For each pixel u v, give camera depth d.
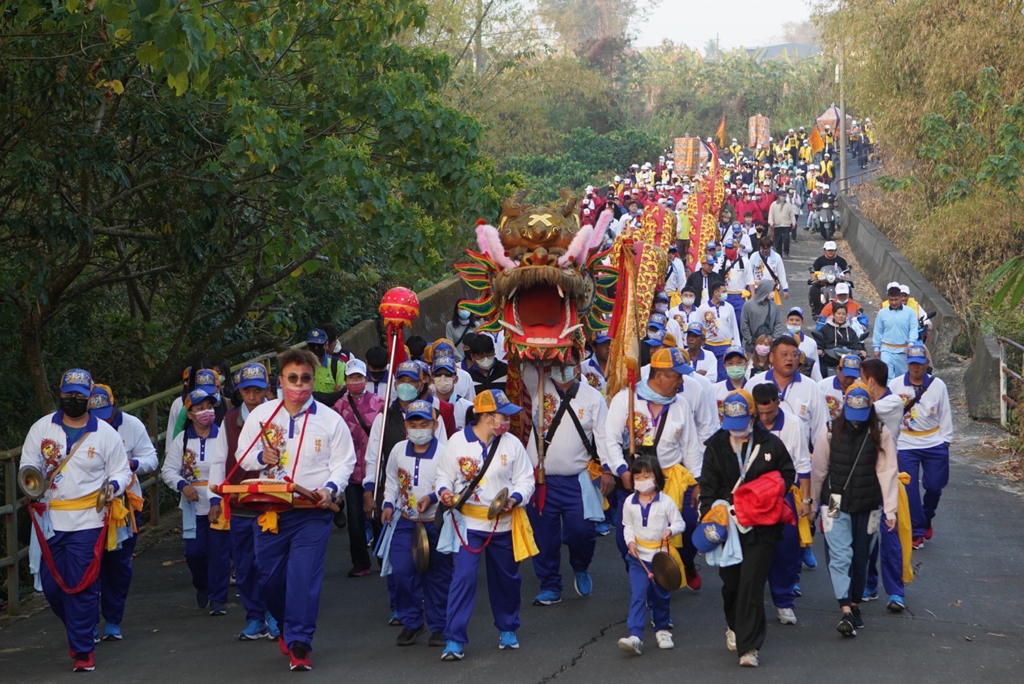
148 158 12.19
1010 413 15.62
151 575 10.09
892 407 8.40
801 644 7.59
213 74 11.45
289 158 11.26
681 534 7.94
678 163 49.78
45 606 9.34
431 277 13.23
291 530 7.20
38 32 9.68
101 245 13.55
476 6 31.55
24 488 7.23
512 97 36.53
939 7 25.61
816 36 29.16
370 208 11.62
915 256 24.41
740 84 77.12
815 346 11.71
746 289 19.64
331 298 17.73
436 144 12.13
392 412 8.41
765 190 35.84
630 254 9.36
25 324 11.33
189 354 14.59
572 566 8.97
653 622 7.67
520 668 7.14
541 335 9.02
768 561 7.09
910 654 7.34
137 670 7.23
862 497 7.73
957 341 21.06
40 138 10.25
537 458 8.78
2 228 11.57
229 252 13.31
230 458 8.00
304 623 7.10
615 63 73.00
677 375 8.02
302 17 12.09
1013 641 7.69
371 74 12.45
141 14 7.46
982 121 23.92
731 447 7.27
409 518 7.70
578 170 47.62
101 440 7.45
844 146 42.44
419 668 7.16
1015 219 22.42
